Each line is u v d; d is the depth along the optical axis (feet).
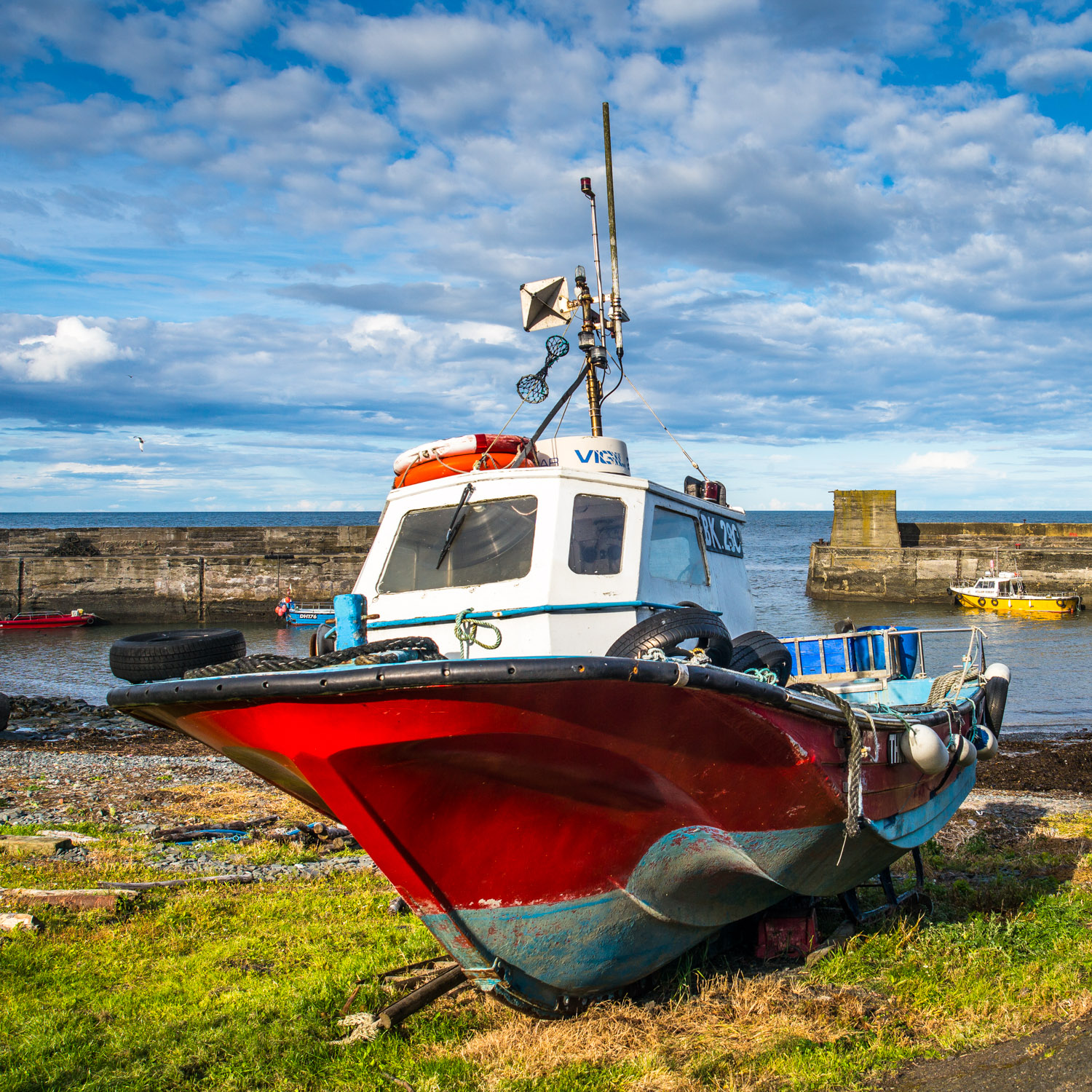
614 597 16.55
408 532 18.53
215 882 23.59
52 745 56.44
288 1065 13.51
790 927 17.74
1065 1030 14.28
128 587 148.05
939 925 18.74
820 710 14.85
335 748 12.75
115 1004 15.85
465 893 14.28
